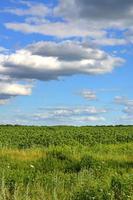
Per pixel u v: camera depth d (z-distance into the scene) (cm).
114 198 1263
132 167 1995
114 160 2183
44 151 2473
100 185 1321
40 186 1443
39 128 5394
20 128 5353
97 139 4119
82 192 1241
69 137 4144
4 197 1212
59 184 1457
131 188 1334
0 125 6097
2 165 1956
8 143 3556
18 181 1479
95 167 1872
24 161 2131
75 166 1973
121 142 4094
